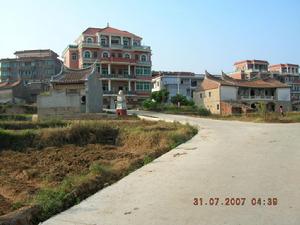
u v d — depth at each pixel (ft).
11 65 330.13
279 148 49.49
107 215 24.27
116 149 74.08
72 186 31.42
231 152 47.50
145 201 26.89
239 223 21.68
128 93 245.86
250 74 322.75
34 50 345.31
